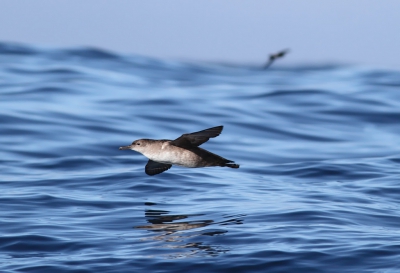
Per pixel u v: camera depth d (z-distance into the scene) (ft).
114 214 54.29
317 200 58.95
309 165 75.82
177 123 101.81
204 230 48.19
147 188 63.87
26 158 79.71
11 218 52.90
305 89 130.21
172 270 39.93
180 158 40.45
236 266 40.09
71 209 56.18
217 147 90.43
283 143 95.09
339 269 39.29
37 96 114.11
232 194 61.52
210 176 69.36
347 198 60.13
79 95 117.70
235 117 107.34
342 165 75.72
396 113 114.11
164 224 50.60
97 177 68.85
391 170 74.28
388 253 41.55
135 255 42.65
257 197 60.29
